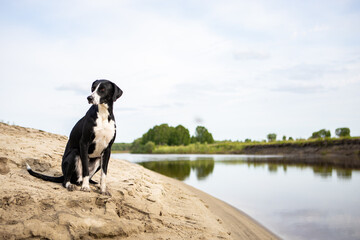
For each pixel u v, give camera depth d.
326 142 51.12
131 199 5.36
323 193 13.00
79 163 5.10
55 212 4.08
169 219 5.24
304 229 7.91
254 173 20.83
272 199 11.67
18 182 4.71
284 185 15.20
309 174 20.19
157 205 5.56
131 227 4.30
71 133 5.23
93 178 6.28
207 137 123.44
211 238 4.88
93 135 4.76
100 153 5.04
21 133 8.30
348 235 7.47
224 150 73.94
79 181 5.20
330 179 17.55
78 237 3.82
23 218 3.83
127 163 10.40
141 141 112.19
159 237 4.35
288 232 7.56
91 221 4.10
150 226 4.59
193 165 28.44
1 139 6.71
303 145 54.53
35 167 5.79
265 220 8.61
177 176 18.88
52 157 6.51
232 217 8.18
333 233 7.63
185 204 6.87
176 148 81.25
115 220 4.34
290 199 11.67
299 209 10.06
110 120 4.89
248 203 10.87
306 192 13.20
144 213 5.04
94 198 4.68
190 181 16.47
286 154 54.34
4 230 3.52
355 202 11.23
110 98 4.84
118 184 5.95
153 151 84.44
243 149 69.38
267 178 18.02
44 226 3.72
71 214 4.10
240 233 6.61
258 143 71.12
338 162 31.09
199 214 6.28
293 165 27.91
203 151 76.94
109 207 4.67
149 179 8.35
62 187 4.96
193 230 5.04
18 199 4.12
